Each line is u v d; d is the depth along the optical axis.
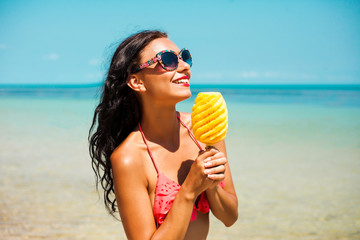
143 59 1.82
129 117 1.99
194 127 1.67
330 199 6.91
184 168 1.90
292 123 20.08
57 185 7.51
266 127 18.28
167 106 1.83
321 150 11.95
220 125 1.64
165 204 1.75
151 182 1.80
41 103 37.91
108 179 2.12
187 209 1.64
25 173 8.52
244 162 10.19
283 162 10.18
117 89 1.93
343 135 15.33
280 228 5.46
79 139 13.65
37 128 16.88
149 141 1.87
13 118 21.56
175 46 1.87
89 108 29.45
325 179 8.38
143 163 1.80
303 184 7.95
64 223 5.48
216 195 1.83
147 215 1.72
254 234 5.25
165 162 1.85
